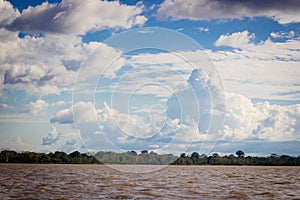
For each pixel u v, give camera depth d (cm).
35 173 5988
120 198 2836
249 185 4050
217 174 6481
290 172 7669
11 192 3173
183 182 4306
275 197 3011
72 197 2880
